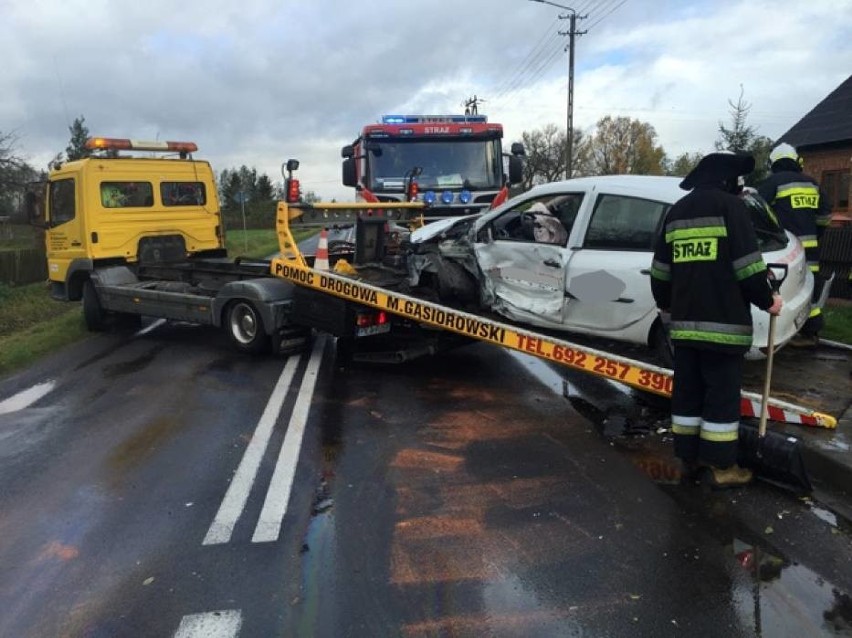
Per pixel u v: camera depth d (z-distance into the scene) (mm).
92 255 9367
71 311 13016
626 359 5141
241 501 4152
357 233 7938
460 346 7371
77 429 5609
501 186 11211
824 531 3643
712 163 3963
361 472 4566
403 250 7707
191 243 10531
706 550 3471
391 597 3113
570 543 3566
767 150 20234
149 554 3551
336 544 3605
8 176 26547
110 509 4094
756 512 3871
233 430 5477
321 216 7492
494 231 6586
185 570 3385
